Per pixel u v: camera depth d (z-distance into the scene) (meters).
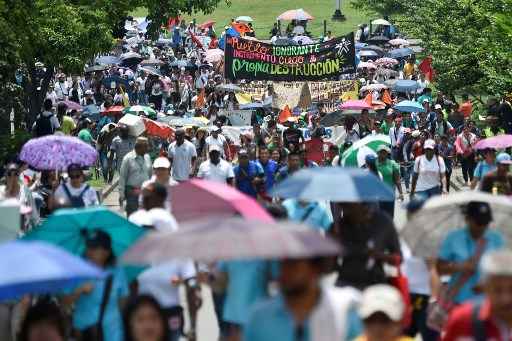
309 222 26.02
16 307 21.22
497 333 15.28
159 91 99.31
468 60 77.31
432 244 20.72
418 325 22.66
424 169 44.59
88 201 29.92
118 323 20.19
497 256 14.73
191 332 21.64
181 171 45.53
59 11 62.25
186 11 87.06
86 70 98.69
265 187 39.19
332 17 164.75
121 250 21.91
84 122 60.03
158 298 21.14
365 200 22.02
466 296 20.11
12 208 23.27
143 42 132.25
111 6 69.44
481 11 74.62
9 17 55.38
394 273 22.03
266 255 14.38
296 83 91.00
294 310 14.51
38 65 71.94
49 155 33.28
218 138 57.34
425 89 86.69
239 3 178.00
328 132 72.81
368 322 15.05
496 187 32.34
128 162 36.94
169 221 23.05
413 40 132.62
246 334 14.63
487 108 71.94
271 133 64.19
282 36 148.62
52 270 15.94
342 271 22.16
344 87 92.25
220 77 114.38
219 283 20.36
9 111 58.88
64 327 18.31
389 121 67.50
